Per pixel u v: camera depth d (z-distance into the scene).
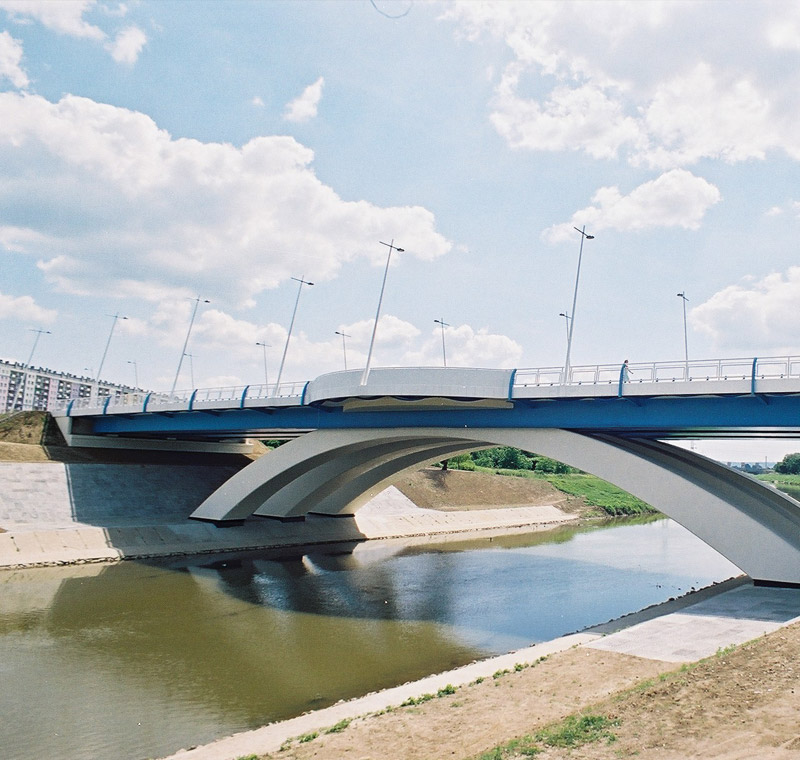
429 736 12.99
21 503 45.69
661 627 21.61
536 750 10.94
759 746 10.35
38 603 30.61
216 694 19.94
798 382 27.14
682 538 63.47
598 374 32.09
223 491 49.81
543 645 22.30
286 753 12.95
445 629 27.94
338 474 51.72
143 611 29.89
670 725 11.53
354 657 23.81
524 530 71.12
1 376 164.88
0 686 20.56
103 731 17.30
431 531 65.06
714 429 32.62
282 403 43.69
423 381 35.50
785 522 31.44
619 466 31.78
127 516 49.31
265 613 30.16
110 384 177.38
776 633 17.94
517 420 35.66
